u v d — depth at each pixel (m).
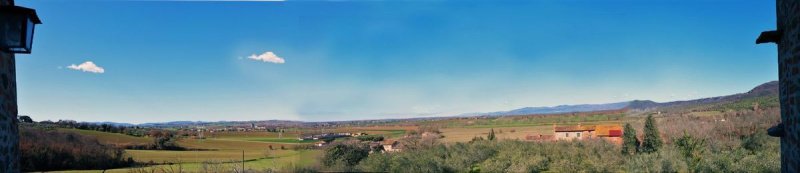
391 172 7.65
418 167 7.63
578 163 7.24
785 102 3.55
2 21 2.72
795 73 3.16
